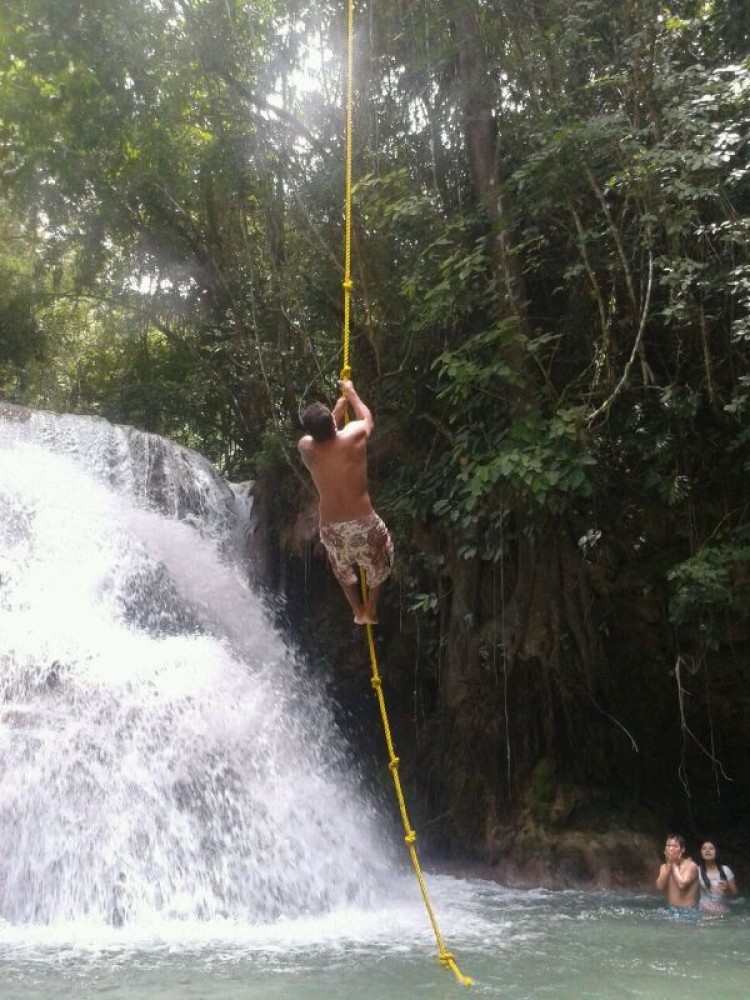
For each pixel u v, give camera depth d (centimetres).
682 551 1311
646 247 1159
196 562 1569
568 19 1238
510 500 1275
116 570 1403
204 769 1102
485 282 1305
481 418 1283
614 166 1181
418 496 1357
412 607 1386
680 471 1249
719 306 1198
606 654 1371
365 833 1295
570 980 735
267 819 1109
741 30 1255
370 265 1492
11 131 1953
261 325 1873
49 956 796
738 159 1166
